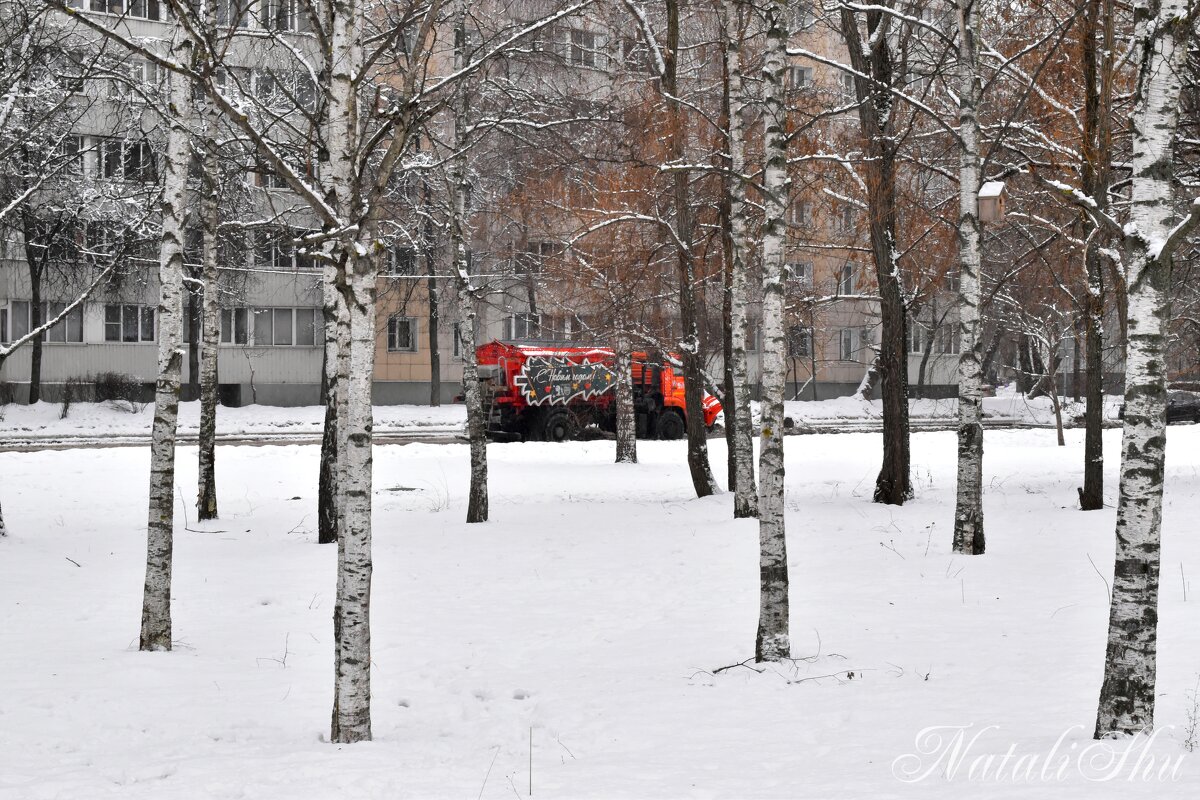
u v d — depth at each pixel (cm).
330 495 2216
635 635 1443
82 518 2567
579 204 2612
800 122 2286
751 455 2342
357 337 1018
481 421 2464
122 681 1223
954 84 2467
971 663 1175
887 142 2291
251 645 1422
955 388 7538
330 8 1158
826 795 779
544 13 2400
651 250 2650
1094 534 1966
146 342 6281
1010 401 6738
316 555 2072
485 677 1259
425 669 1302
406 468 3481
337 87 1052
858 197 2366
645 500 2816
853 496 2708
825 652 1270
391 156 1040
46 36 1952
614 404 4825
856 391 7544
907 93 2411
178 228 1430
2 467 3294
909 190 2420
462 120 2433
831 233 2633
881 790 784
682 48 2630
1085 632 1286
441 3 1112
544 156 2559
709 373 3259
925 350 6725
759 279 2691
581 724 1051
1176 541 1792
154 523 1391
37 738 1012
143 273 5738
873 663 1205
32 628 1496
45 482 3062
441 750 966
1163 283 876
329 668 1312
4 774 898
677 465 3638
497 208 2869
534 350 4666
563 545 2120
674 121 2442
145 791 843
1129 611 871
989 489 2811
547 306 3256
